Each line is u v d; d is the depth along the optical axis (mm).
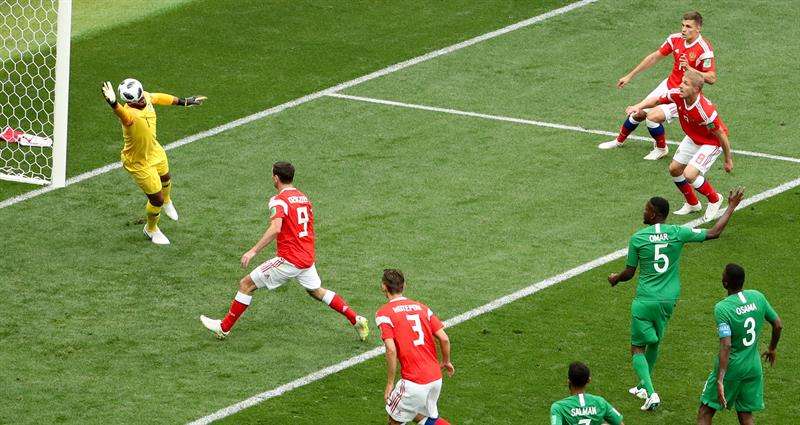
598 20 70500
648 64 55406
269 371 41281
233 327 44000
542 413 38812
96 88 63625
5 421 38406
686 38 53969
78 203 53188
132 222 51562
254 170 55812
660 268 38656
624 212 51469
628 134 56438
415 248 49000
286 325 44156
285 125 59969
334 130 59375
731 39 67938
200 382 40656
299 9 72125
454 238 49656
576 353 42031
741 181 53812
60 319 44312
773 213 51031
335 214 51656
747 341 36281
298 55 67000
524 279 46625
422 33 69438
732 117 59625
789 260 47375
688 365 41406
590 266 47406
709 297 45125
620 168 55281
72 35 69062
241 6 72438
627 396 39906
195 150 57688
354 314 42781
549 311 44531
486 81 64000
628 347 42344
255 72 65250
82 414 38844
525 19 70812
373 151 57250
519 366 41281
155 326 43938
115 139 59031
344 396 39906
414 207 52188
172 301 45531
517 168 55375
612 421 33844
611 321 43844
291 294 46188
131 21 70750
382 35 69250
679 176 50406
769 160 55594
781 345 42125
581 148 57156
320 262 48031
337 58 66688
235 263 48219
